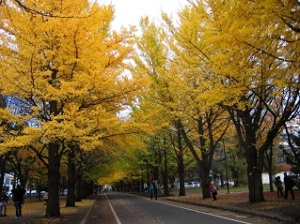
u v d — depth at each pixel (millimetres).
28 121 12617
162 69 17969
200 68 13992
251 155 16938
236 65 9727
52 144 15062
